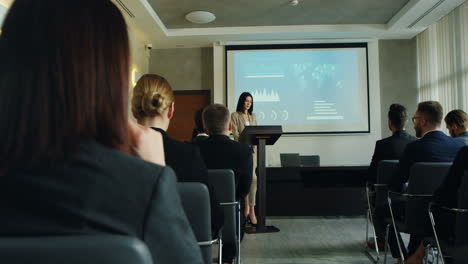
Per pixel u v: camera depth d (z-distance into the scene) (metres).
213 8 5.61
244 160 2.24
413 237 2.46
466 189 1.44
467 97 5.10
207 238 1.20
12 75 0.44
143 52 6.79
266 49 6.80
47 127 0.42
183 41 6.78
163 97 1.37
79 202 0.41
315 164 5.05
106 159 0.44
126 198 0.44
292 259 2.76
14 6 0.46
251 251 3.00
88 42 0.47
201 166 1.44
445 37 5.65
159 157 0.79
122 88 0.50
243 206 2.39
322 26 6.34
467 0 5.05
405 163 2.21
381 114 6.79
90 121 0.45
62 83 0.44
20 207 0.41
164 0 5.30
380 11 5.78
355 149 6.71
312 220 4.43
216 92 6.86
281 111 6.75
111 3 0.52
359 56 6.73
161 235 0.45
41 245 0.38
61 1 0.47
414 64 6.79
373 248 3.02
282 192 4.72
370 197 3.01
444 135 2.22
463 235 1.47
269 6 5.55
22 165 0.41
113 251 0.39
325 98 6.73
